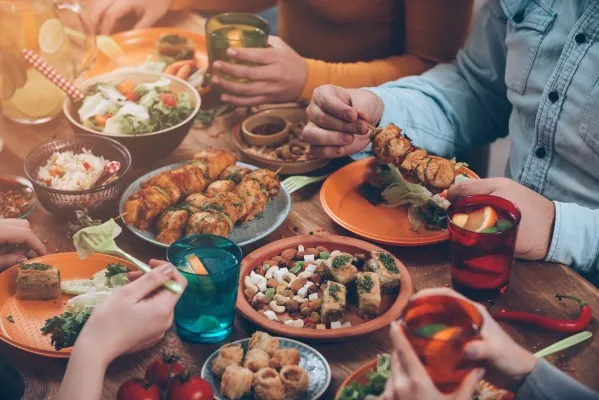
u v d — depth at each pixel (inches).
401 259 76.8
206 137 96.9
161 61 107.8
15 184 84.7
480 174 128.7
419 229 80.6
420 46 117.6
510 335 67.2
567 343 64.1
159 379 56.7
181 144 95.4
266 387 57.8
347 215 82.4
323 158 89.4
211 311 64.4
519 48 93.6
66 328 64.0
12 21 91.4
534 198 77.2
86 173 82.5
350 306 69.8
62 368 63.7
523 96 94.3
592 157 88.3
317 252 74.9
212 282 62.7
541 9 91.5
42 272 69.5
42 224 81.3
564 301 71.3
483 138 104.1
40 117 97.0
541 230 75.9
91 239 70.9
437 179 78.9
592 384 62.6
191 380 55.8
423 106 98.9
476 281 69.7
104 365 57.5
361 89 96.7
